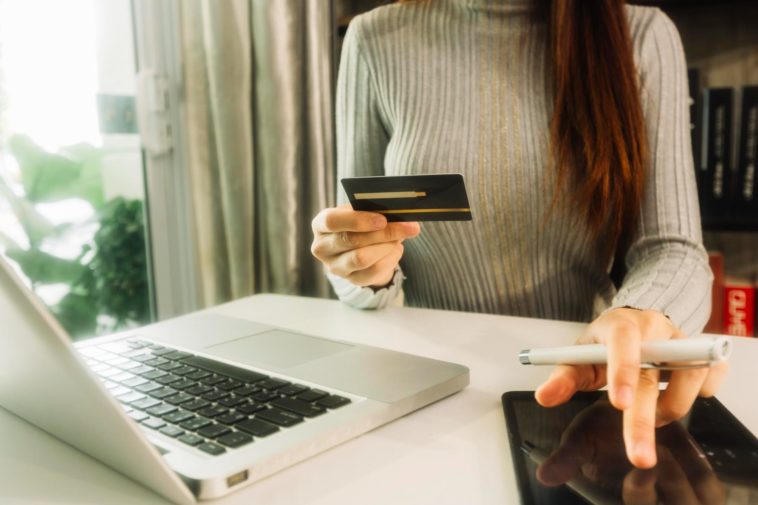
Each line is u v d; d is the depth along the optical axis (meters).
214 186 1.45
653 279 0.69
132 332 0.70
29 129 1.43
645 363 0.42
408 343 0.70
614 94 0.81
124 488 0.40
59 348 0.32
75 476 0.41
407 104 0.95
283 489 0.39
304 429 0.44
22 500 0.38
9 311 0.33
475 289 0.94
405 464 0.42
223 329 0.71
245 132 1.39
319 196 1.48
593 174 0.80
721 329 1.38
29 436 0.48
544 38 0.92
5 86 1.38
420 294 1.00
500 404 0.52
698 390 0.43
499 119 0.91
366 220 0.59
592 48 0.82
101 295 1.60
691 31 1.55
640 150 0.81
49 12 1.38
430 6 0.97
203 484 0.37
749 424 0.47
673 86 0.89
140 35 1.42
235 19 1.36
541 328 0.74
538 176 0.89
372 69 0.98
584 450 0.41
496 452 0.44
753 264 1.60
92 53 1.44
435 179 0.53
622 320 0.48
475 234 0.92
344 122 1.02
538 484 0.36
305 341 0.65
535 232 0.90
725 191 1.30
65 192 1.51
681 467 0.38
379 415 0.47
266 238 1.48
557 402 0.46
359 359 0.59
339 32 1.60
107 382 0.52
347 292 0.85
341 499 0.38
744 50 1.52
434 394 0.52
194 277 1.52
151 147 1.46
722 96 1.28
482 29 0.93
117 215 1.57
